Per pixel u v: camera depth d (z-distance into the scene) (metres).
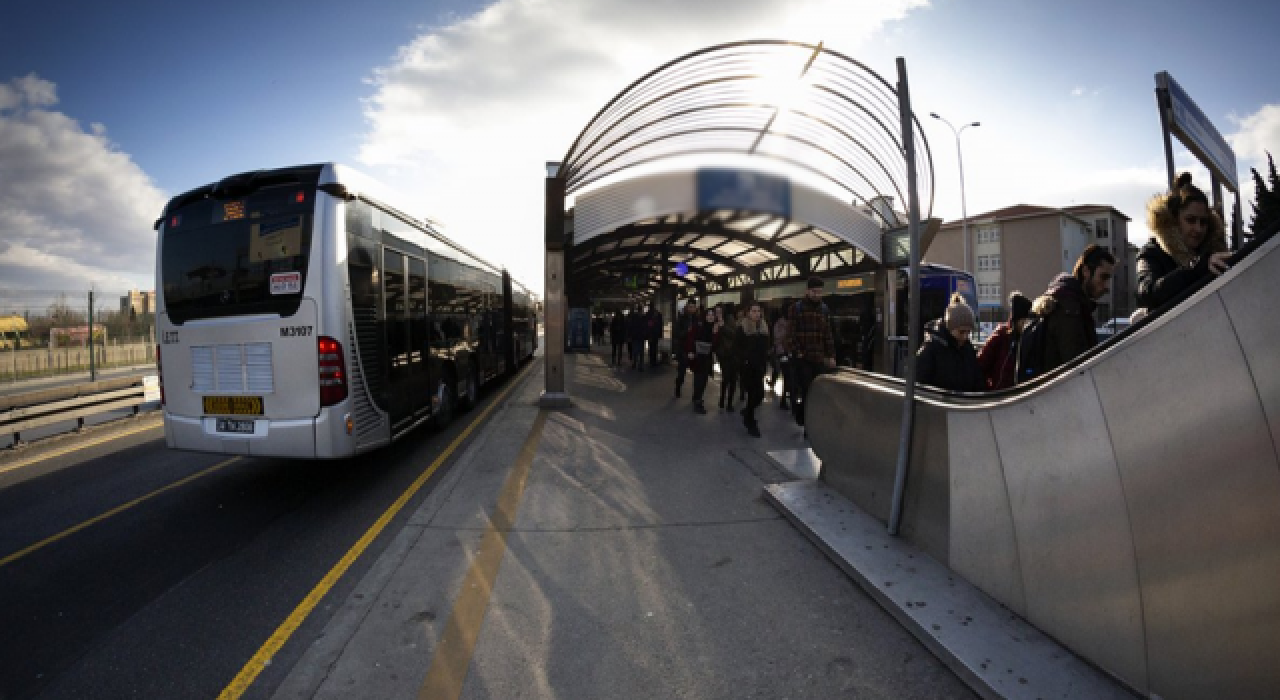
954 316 3.87
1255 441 1.70
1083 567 2.34
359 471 6.06
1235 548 1.76
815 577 3.36
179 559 3.89
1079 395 2.34
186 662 2.71
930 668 2.50
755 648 2.69
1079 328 3.32
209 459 6.75
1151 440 2.03
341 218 5.08
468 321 9.77
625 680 2.47
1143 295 2.85
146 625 3.04
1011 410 2.73
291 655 2.75
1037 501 2.57
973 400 3.12
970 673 2.33
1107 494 2.22
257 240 5.05
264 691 2.48
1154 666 2.04
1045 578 2.55
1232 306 1.76
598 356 22.58
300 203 5.02
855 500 4.34
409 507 4.88
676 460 6.04
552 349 9.59
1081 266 3.46
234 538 4.26
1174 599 1.96
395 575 3.48
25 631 3.01
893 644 2.68
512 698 2.36
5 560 3.91
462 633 2.85
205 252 5.18
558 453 6.38
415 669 2.57
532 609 3.07
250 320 5.00
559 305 9.58
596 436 7.25
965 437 3.07
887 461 3.90
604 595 3.21
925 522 3.47
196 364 5.18
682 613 3.01
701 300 17.30
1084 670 2.30
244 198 5.12
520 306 18.11
